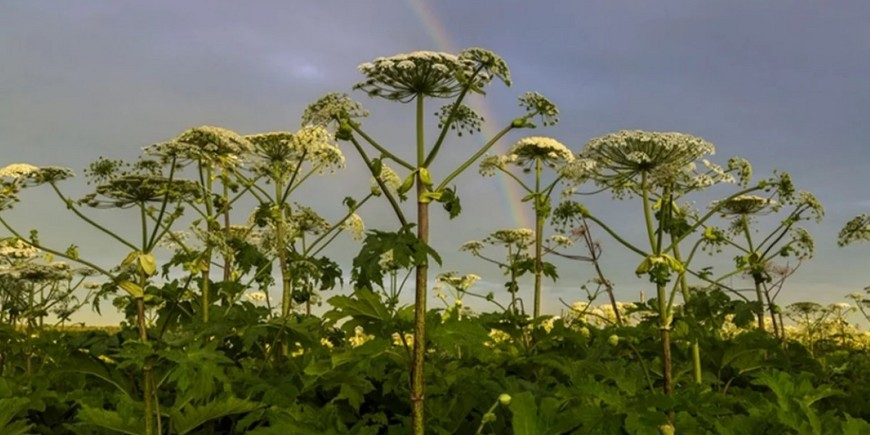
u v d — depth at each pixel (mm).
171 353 3127
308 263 4711
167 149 4145
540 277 5492
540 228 5512
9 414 3391
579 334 4957
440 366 4484
